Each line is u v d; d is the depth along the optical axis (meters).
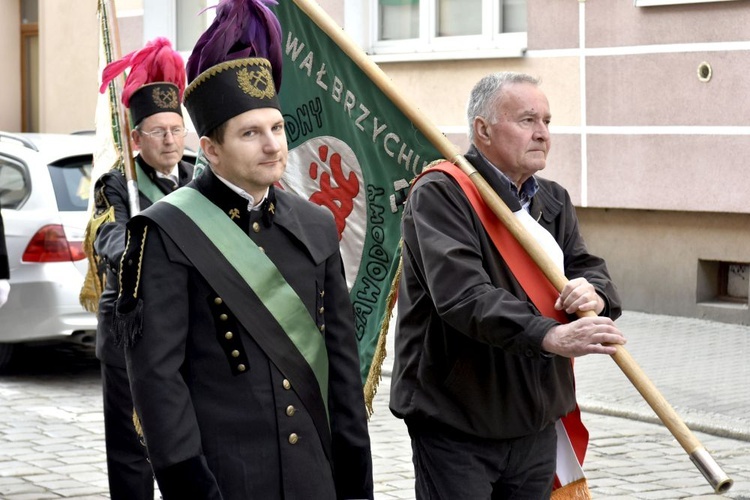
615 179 13.10
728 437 8.42
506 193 4.23
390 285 4.70
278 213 3.66
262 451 3.51
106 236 5.79
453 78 14.54
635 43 12.85
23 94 23.30
